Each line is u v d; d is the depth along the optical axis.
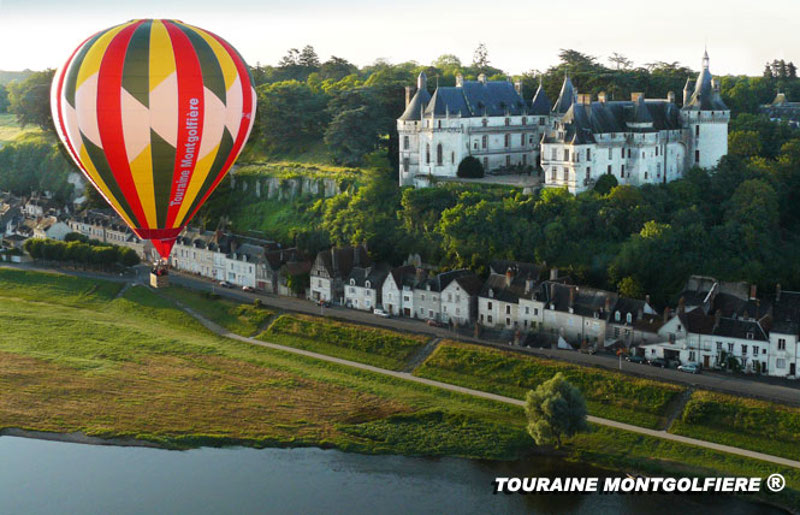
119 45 122.44
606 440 128.50
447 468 124.06
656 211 178.12
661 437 127.88
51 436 133.62
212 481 121.25
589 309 156.12
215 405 143.25
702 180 190.38
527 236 177.50
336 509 113.75
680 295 161.75
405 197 198.25
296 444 130.88
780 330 140.75
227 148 129.25
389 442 131.25
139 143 122.31
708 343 145.75
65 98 123.56
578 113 187.12
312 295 192.25
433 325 170.75
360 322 172.88
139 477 122.31
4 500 116.62
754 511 111.69
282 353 166.25
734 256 165.38
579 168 184.25
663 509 112.38
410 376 152.75
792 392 134.62
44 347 169.12
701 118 197.12
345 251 191.00
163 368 158.88
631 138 190.75
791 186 193.25
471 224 182.88
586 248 173.38
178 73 121.88
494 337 162.75
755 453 122.56
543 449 127.81
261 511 113.50
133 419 138.38
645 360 148.38
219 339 175.75
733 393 132.88
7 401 144.62
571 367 145.62
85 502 116.19
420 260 190.75
